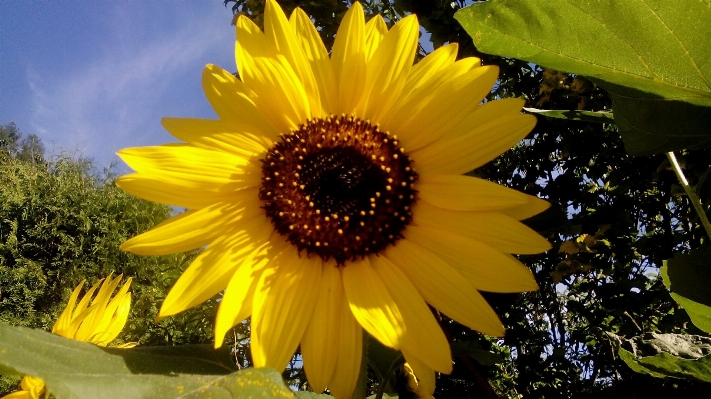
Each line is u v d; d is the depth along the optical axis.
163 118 0.24
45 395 0.22
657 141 0.22
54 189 1.67
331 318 0.22
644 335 0.31
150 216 1.65
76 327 0.25
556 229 0.29
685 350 0.29
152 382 0.15
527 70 0.81
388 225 0.24
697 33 0.17
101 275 1.51
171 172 0.23
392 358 0.26
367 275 0.23
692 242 0.71
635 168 0.73
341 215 0.25
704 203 0.64
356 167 0.25
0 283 1.49
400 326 0.21
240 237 0.24
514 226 0.22
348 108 0.26
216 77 0.25
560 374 0.75
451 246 0.23
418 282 0.23
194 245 0.23
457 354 0.24
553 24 0.18
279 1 0.74
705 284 0.26
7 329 0.15
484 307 0.21
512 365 0.83
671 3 0.17
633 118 0.21
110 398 0.14
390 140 0.25
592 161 0.83
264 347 0.21
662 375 0.22
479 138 0.24
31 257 1.59
